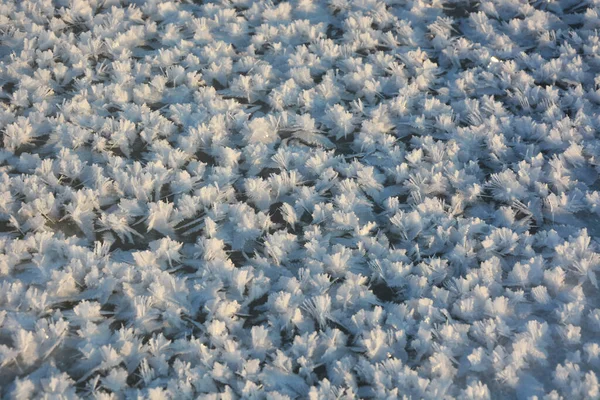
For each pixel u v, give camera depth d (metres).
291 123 1.51
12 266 1.34
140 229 1.39
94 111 1.51
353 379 1.26
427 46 1.63
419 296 1.32
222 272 1.34
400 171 1.44
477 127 1.49
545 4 1.69
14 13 1.63
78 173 1.43
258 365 1.27
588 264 1.34
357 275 1.33
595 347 1.27
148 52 1.61
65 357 1.28
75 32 1.64
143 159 1.46
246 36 1.64
